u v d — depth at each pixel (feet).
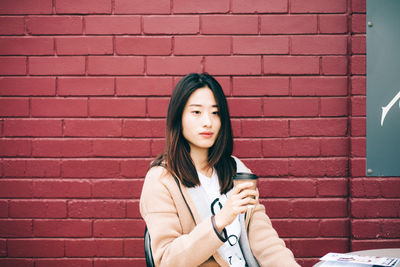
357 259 4.62
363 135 7.16
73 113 7.35
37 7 7.30
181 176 4.59
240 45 7.32
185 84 4.66
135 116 7.34
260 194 7.35
